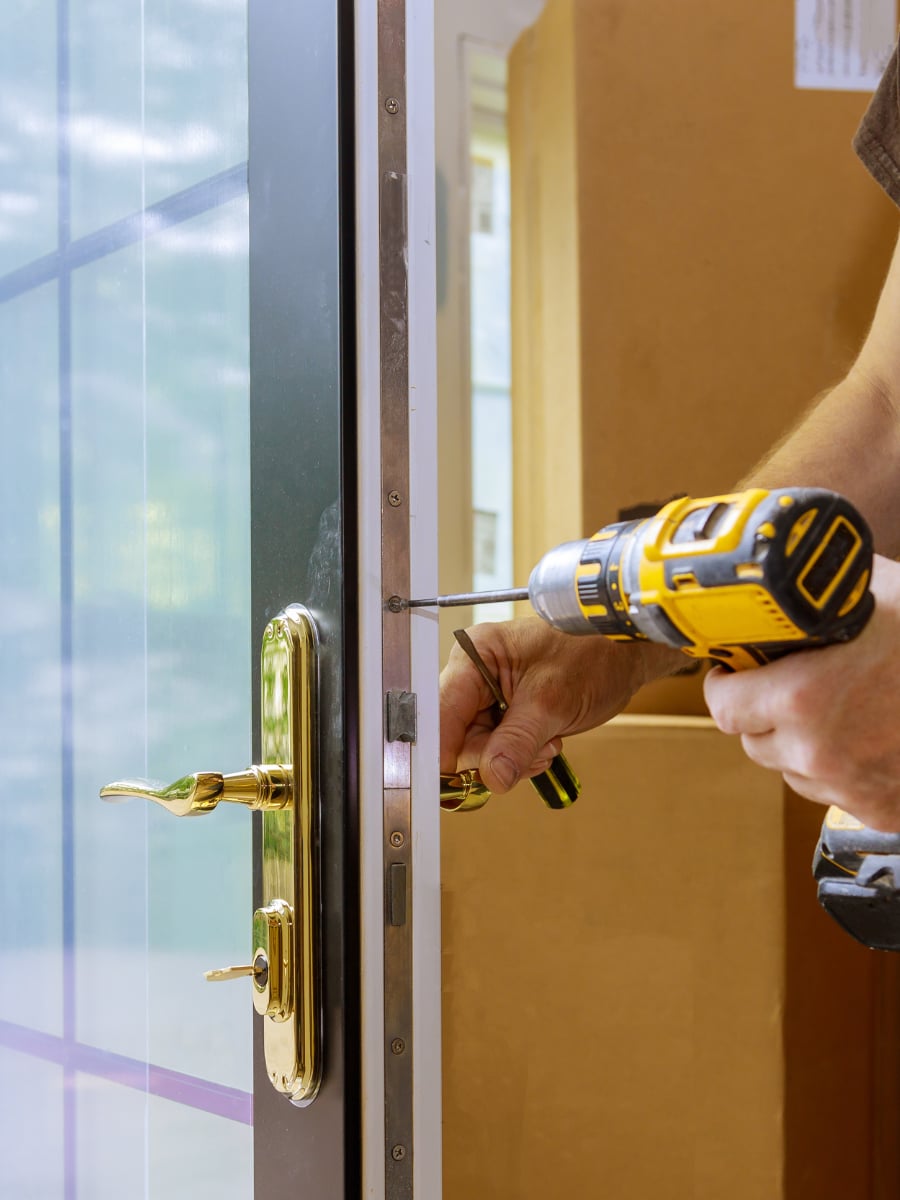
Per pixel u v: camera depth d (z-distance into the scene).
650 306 1.38
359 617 0.55
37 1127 0.90
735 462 1.40
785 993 1.22
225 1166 0.69
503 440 1.42
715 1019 1.23
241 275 0.66
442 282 1.39
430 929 0.57
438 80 1.37
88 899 0.84
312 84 0.58
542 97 1.39
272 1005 0.55
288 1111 0.59
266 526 0.62
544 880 1.21
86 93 0.84
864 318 1.41
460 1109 1.19
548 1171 1.21
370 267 0.55
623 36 1.36
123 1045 0.80
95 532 0.83
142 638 0.77
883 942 0.58
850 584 0.39
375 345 0.55
